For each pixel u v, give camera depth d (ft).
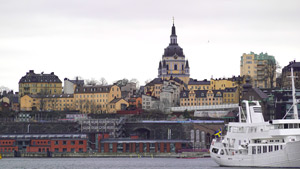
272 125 557.74
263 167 566.36
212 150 638.12
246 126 583.99
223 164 613.11
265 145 563.89
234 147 597.52
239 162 590.96
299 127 553.64
